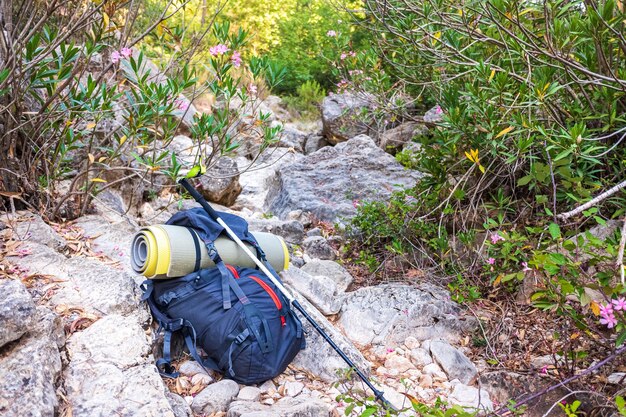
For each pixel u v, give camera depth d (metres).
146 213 5.44
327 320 3.81
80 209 4.45
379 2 5.09
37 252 3.50
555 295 3.06
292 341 3.22
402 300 4.19
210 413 2.90
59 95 4.03
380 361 3.78
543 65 4.30
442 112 5.63
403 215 5.33
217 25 4.23
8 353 2.53
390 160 7.07
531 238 4.38
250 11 16.64
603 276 2.84
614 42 4.17
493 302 4.41
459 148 5.09
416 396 3.38
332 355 3.45
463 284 4.38
